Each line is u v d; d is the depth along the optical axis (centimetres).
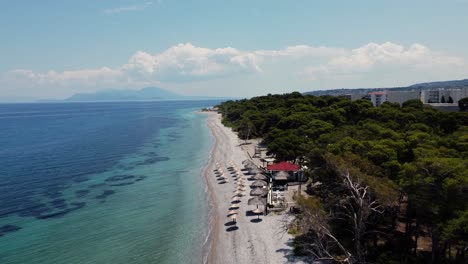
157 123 18050
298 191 5191
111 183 6344
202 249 3672
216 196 5397
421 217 2931
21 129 16062
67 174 7050
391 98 15675
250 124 10662
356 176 3153
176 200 5300
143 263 3400
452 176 2628
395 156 3847
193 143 10775
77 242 3875
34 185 6256
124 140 11712
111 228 4266
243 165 7150
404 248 3222
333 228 3459
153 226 4316
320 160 4075
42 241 3906
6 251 3659
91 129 15412
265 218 4378
